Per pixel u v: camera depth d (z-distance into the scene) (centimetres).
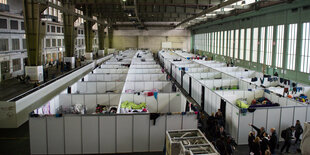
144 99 1468
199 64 2741
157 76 2075
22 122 1430
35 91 1617
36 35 2152
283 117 1178
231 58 3531
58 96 1392
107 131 1048
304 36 1988
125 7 2528
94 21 3912
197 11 3319
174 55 4253
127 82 1759
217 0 2797
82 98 1426
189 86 2030
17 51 2767
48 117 1021
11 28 2634
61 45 4191
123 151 1067
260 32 2700
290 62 2188
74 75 2548
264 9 2478
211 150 727
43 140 1034
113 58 3447
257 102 1472
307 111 1195
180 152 750
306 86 1631
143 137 1066
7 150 1100
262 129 1021
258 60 2750
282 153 1073
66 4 3005
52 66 3575
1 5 2495
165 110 1494
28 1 2088
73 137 1041
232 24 3478
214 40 4378
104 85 1783
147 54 4322
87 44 4041
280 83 1909
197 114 1077
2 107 1345
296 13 2058
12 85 2189
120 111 1327
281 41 2312
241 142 1162
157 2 2819
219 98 1370
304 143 924
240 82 1844
